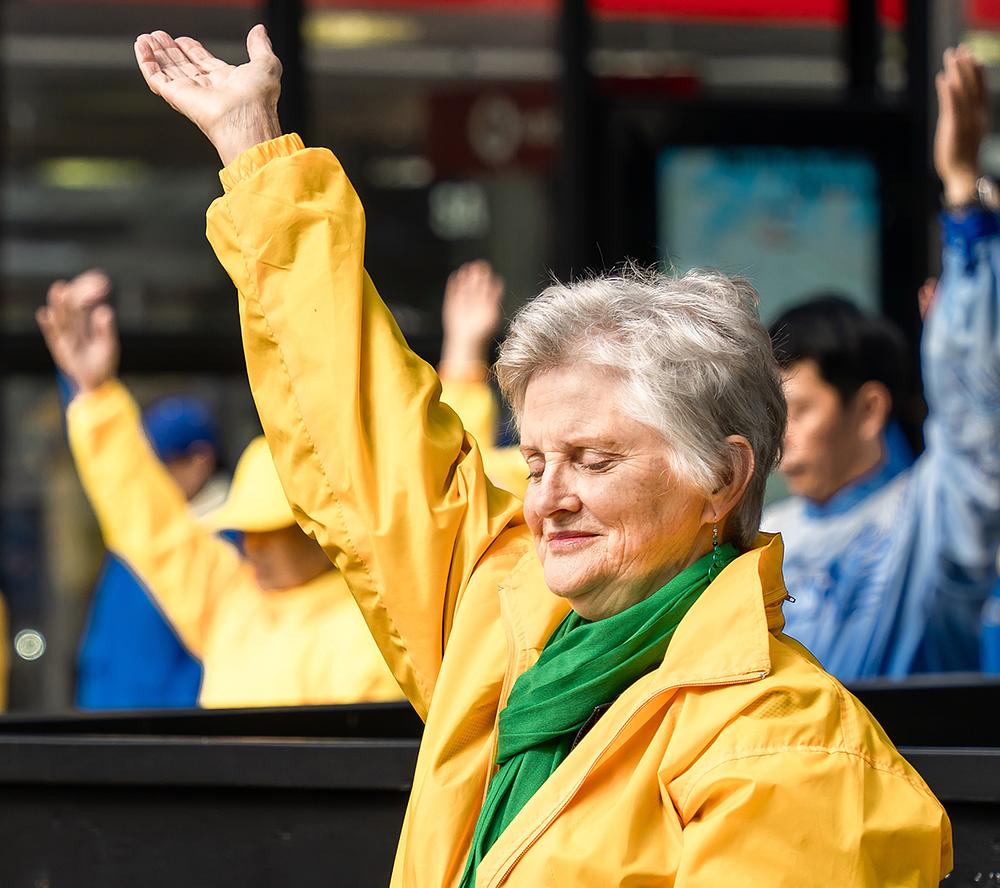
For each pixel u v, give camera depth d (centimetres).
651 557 284
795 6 970
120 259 942
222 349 948
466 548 330
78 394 667
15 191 935
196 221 947
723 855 257
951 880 336
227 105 347
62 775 376
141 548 631
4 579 954
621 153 955
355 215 345
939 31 969
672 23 962
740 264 966
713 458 279
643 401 276
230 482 844
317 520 336
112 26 932
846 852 255
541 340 286
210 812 374
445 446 337
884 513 579
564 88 947
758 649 271
